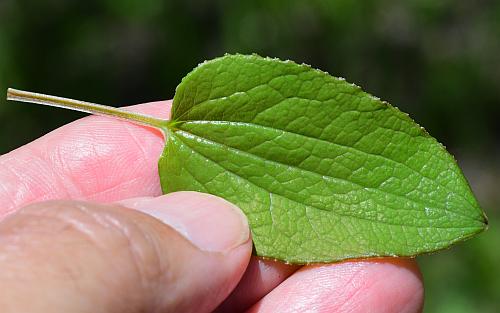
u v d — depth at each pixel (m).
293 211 0.23
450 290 0.43
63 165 0.26
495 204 0.48
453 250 0.44
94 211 0.21
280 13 0.50
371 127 0.23
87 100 0.48
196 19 0.50
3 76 0.47
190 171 0.23
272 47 0.50
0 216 0.26
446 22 0.54
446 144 0.51
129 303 0.21
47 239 0.21
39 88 0.47
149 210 0.22
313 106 0.23
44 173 0.26
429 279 0.43
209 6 0.50
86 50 0.49
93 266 0.21
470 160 0.51
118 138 0.26
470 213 0.22
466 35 0.54
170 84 0.49
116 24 0.50
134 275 0.21
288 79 0.23
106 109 0.24
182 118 0.23
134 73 0.49
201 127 0.23
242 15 0.49
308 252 0.23
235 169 0.23
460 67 0.52
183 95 0.23
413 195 0.22
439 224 0.22
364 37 0.52
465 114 0.52
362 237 0.22
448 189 0.22
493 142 0.52
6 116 0.47
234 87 0.23
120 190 0.26
